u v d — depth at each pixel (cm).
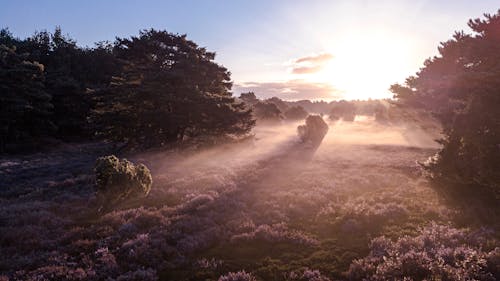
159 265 1052
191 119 3809
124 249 1149
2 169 3066
